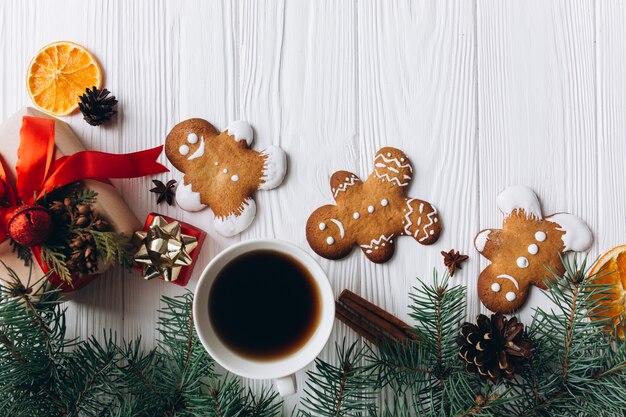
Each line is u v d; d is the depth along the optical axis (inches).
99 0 21.5
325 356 21.1
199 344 19.5
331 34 21.5
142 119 21.5
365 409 19.8
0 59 21.6
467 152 21.3
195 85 21.5
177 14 21.5
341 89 21.5
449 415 19.0
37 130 19.3
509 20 21.4
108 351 19.6
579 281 18.3
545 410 18.8
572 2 21.4
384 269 21.2
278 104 21.5
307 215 21.3
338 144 21.4
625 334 20.1
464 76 21.4
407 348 20.1
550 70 21.4
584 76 21.4
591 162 21.3
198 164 21.0
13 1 21.6
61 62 21.3
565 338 18.6
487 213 21.2
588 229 20.9
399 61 21.4
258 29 21.5
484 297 20.8
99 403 19.7
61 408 18.8
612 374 18.3
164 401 19.1
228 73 21.5
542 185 21.3
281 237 21.3
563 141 21.3
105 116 21.0
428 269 21.1
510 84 21.4
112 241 19.1
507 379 18.3
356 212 20.9
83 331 21.3
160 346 20.4
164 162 21.4
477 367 18.2
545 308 20.8
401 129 21.4
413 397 19.5
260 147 21.4
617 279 20.5
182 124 21.2
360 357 20.9
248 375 19.0
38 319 17.9
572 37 21.4
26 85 21.3
